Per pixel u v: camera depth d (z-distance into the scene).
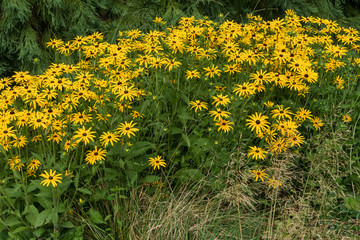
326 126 2.98
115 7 4.83
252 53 3.05
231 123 2.68
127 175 2.67
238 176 2.71
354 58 3.47
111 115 2.81
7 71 4.48
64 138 2.37
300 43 3.31
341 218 2.78
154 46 3.07
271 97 3.23
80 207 2.65
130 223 2.59
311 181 2.86
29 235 2.49
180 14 4.82
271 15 5.34
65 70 2.96
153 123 2.74
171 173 2.96
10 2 4.15
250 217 2.72
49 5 4.32
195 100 2.95
